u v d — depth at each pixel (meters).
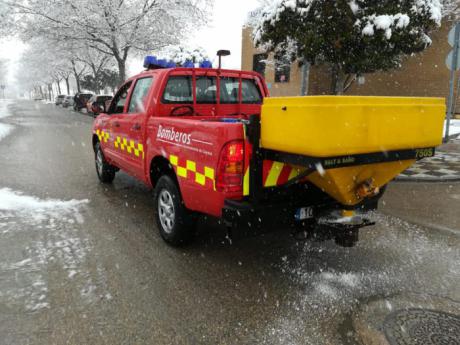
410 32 8.42
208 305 3.06
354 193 3.17
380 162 2.85
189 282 3.43
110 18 22.08
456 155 9.92
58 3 21.34
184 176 3.73
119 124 5.53
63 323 2.82
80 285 3.35
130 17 22.61
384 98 2.74
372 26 8.13
